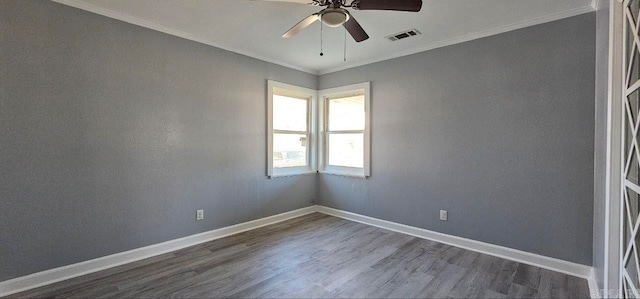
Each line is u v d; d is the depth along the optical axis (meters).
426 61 3.47
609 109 1.73
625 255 1.52
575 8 2.49
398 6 1.84
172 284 2.37
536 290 2.30
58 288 2.29
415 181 3.60
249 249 3.14
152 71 2.92
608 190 1.74
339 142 4.55
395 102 3.77
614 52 1.70
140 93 2.84
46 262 2.36
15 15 2.20
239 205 3.71
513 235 2.88
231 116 3.59
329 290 2.30
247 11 2.64
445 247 3.21
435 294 2.25
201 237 3.34
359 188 4.20
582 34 2.49
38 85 2.30
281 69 4.16
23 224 2.26
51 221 2.38
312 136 4.68
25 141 2.26
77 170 2.50
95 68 2.57
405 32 3.06
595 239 2.33
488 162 3.02
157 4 2.51
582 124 2.50
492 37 2.97
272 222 4.11
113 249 2.70
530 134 2.76
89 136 2.55
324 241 3.40
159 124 2.98
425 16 2.69
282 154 4.34
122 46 2.72
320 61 4.13
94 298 2.16
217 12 2.65
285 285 2.37
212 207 3.44
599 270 2.13
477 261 2.84
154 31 2.92
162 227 3.03
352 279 2.48
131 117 2.79
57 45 2.38
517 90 2.83
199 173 3.31
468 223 3.17
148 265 2.72
